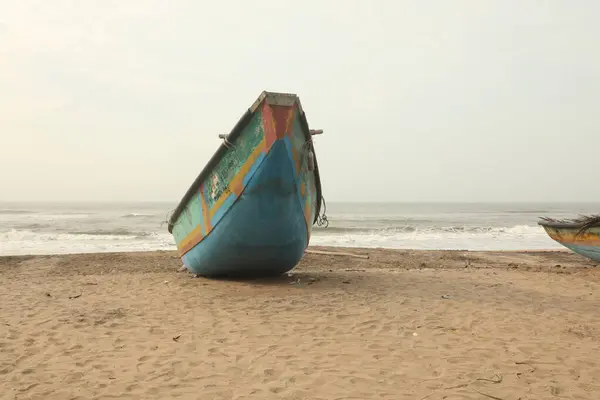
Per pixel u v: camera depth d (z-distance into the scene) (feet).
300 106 22.17
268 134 21.63
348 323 19.15
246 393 11.98
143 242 79.66
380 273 35.88
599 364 14.48
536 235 99.86
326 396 11.77
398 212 266.77
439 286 28.76
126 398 11.70
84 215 194.08
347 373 13.43
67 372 13.57
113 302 23.91
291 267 29.48
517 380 13.01
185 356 14.99
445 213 254.27
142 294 26.14
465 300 24.38
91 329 18.39
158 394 11.95
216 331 17.99
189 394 11.94
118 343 16.48
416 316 20.53
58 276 36.99
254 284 28.43
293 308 21.88
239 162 23.22
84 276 35.65
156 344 16.33
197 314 20.86
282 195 23.35
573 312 22.16
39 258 51.60
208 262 28.48
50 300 24.70
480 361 14.62
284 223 24.48
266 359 14.66
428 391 12.14
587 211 306.76
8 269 43.32
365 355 15.08
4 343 16.47
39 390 12.20
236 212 24.18
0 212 230.89
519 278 33.42
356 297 24.57
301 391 12.09
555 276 34.78
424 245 78.69
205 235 27.12
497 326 19.07
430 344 16.38
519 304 23.73
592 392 12.24
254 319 19.81
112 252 60.54
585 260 53.36
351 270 39.42
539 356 15.20
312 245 72.38
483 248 74.95
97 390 12.21
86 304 23.45
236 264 27.48
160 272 39.06
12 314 21.13
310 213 27.45
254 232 24.61
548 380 13.05
